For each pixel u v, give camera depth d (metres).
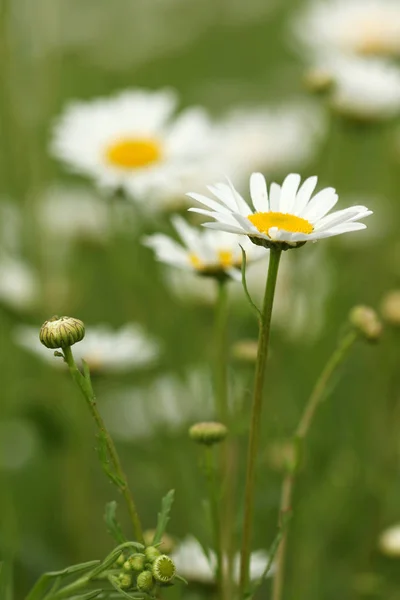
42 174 1.05
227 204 0.64
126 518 0.87
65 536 0.86
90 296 1.01
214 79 1.42
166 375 0.87
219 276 0.73
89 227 0.98
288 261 0.90
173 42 1.40
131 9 1.32
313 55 1.23
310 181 0.66
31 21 1.06
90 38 1.26
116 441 0.89
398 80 0.92
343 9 1.17
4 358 0.93
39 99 1.06
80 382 0.63
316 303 0.91
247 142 1.06
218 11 1.50
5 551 0.74
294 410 0.85
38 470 0.91
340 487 0.83
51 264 1.02
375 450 0.87
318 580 0.80
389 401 0.87
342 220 0.63
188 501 0.81
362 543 0.83
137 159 0.86
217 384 0.73
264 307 0.63
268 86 1.40
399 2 1.19
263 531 0.79
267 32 1.54
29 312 0.90
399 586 0.80
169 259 0.73
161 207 0.85
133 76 1.28
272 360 0.83
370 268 1.03
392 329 0.84
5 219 1.05
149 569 0.62
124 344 0.80
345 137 1.05
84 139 0.87
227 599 0.67
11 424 0.92
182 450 0.85
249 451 0.64
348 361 0.89
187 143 0.88
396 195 1.11
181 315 0.91
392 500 0.85
